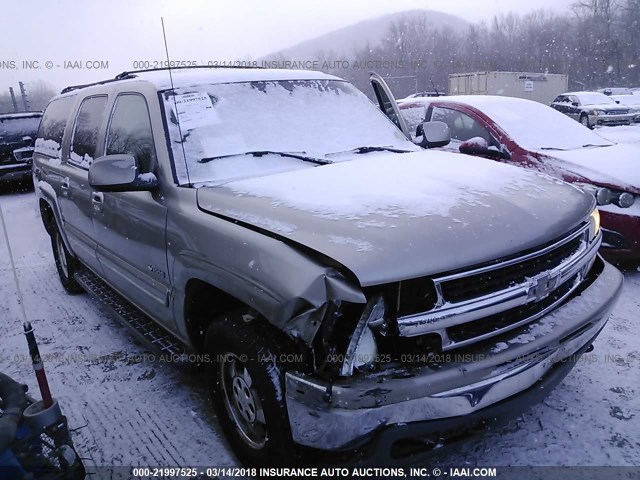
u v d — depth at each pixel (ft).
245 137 10.99
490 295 7.39
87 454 9.97
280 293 7.10
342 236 7.25
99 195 12.64
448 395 7.04
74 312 17.02
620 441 9.41
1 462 7.17
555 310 8.45
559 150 18.97
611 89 105.70
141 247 11.02
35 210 35.29
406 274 6.83
